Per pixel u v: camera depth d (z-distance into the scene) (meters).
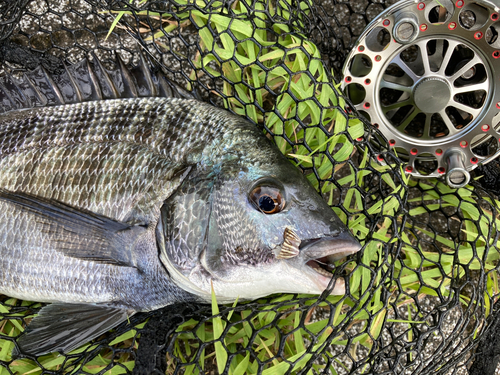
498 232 0.31
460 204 0.32
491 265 0.32
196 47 0.32
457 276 0.30
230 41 0.31
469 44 0.29
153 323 0.28
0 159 0.28
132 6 0.30
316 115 0.30
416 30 0.28
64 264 0.27
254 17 0.30
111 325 0.28
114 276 0.27
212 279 0.26
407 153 0.32
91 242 0.27
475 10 0.28
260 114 0.32
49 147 0.27
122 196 0.27
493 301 0.31
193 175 0.26
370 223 0.31
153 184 0.26
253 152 0.26
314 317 0.33
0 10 0.33
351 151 0.30
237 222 0.25
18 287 0.28
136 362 0.27
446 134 0.32
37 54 0.34
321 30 0.34
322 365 0.30
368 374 0.27
